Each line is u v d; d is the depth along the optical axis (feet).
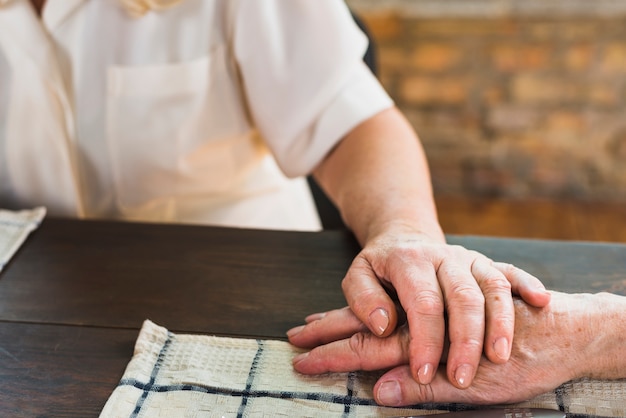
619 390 2.06
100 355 2.24
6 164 3.18
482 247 2.58
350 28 3.06
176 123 3.15
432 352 2.04
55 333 2.32
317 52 3.02
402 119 3.07
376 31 6.50
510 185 6.95
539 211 6.77
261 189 3.55
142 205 3.32
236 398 2.08
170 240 2.68
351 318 2.21
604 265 2.48
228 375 2.15
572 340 2.07
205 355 2.21
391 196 2.64
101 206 3.31
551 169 6.82
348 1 6.42
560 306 2.13
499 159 6.86
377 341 2.13
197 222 3.46
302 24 3.02
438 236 2.47
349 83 3.05
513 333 2.07
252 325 2.33
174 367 2.17
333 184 2.99
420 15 6.36
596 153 6.67
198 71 3.10
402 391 2.05
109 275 2.53
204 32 3.07
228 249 2.63
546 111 6.58
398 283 2.19
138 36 3.04
